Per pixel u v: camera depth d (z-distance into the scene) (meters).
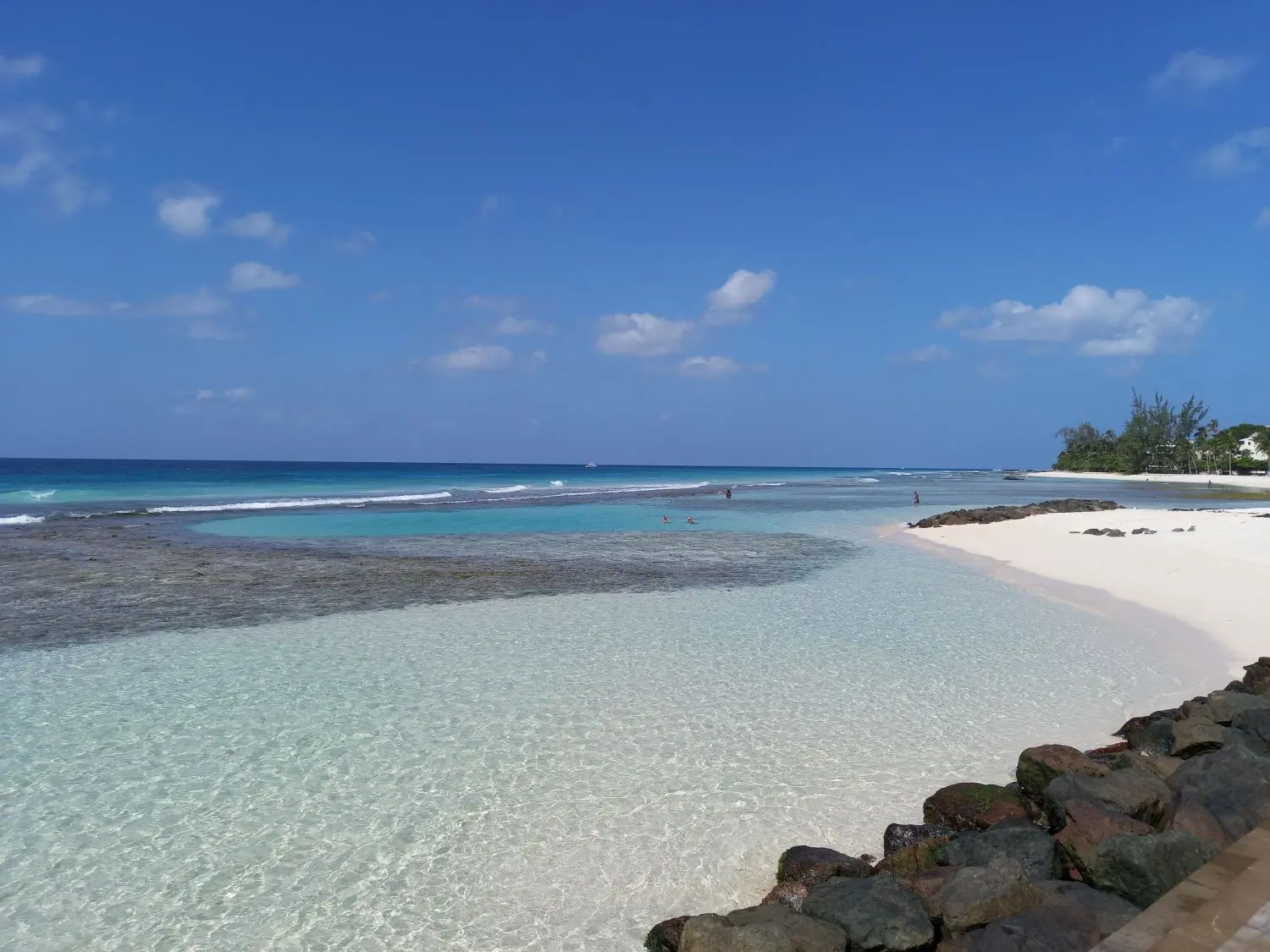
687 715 11.30
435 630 16.48
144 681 12.81
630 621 17.45
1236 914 5.22
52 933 6.32
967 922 5.72
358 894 6.89
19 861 7.38
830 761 9.73
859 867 6.93
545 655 14.52
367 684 12.71
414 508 52.88
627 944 6.24
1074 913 5.60
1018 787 8.66
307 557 27.77
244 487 76.12
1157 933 5.13
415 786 8.97
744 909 6.18
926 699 12.05
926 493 82.75
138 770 9.37
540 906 6.74
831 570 25.44
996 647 15.13
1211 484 102.00
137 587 21.30
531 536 36.06
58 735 10.47
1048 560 26.52
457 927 6.44
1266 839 6.42
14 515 42.91
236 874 7.19
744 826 8.12
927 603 19.56
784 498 69.44
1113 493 79.69
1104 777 7.77
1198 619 17.28
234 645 15.23
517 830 8.00
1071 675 13.32
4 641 15.40
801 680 12.97
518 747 10.09
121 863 7.35
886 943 5.63
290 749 10.02
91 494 60.62
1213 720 9.97
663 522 43.38
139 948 6.15
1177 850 6.11
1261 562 22.75
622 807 8.49
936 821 7.98
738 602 19.80
